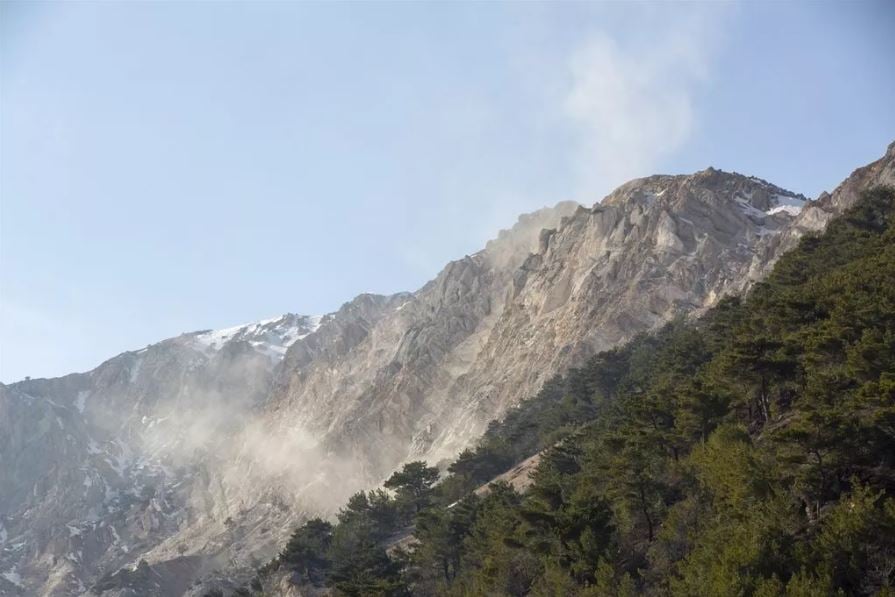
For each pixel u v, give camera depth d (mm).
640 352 120500
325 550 105562
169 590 180125
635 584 48906
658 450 62875
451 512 84812
